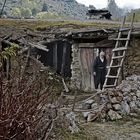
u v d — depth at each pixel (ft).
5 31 55.01
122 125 33.63
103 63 54.65
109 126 33.06
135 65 51.70
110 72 53.31
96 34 53.01
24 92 14.82
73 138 26.61
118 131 31.42
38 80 16.60
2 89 14.25
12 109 13.82
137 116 36.45
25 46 50.67
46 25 60.44
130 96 38.50
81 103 40.63
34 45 51.52
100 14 89.81
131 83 41.81
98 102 38.73
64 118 27.84
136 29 51.08
